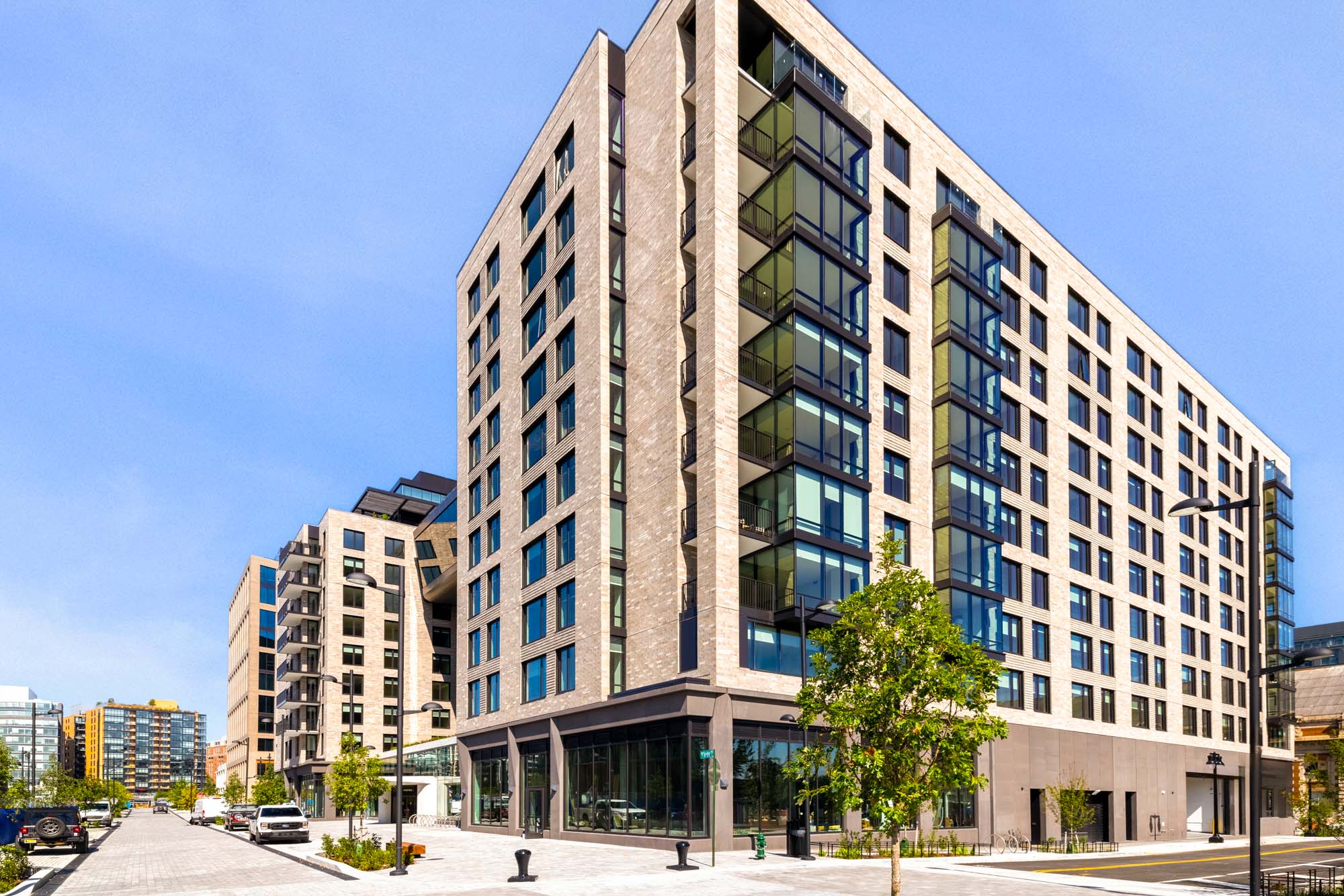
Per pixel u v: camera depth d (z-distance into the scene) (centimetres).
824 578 3275
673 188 3631
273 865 2895
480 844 3588
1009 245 4778
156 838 4850
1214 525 6300
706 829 2912
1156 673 5372
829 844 3122
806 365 3372
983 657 1670
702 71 3550
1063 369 4966
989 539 4059
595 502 3728
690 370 3516
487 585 4894
